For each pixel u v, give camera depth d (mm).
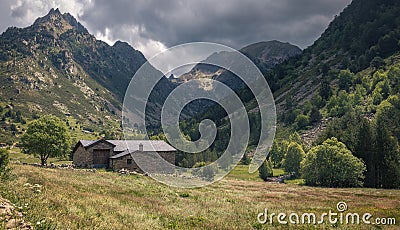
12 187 17141
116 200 19344
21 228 9695
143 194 24297
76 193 19688
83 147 60938
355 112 117688
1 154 22578
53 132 58375
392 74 133750
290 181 67688
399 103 109438
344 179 57875
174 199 23516
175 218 16016
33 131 57656
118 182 31344
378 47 167625
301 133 120438
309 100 151000
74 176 33500
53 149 57562
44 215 11766
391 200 31750
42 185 20516
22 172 26875
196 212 18484
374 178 65812
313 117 128375
